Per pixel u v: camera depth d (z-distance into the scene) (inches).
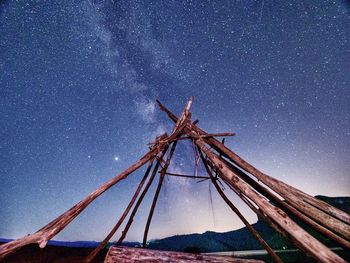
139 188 165.3
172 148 195.0
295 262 330.6
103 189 118.2
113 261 110.1
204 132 176.2
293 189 117.4
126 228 166.1
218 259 124.1
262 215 132.3
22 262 179.6
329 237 105.3
